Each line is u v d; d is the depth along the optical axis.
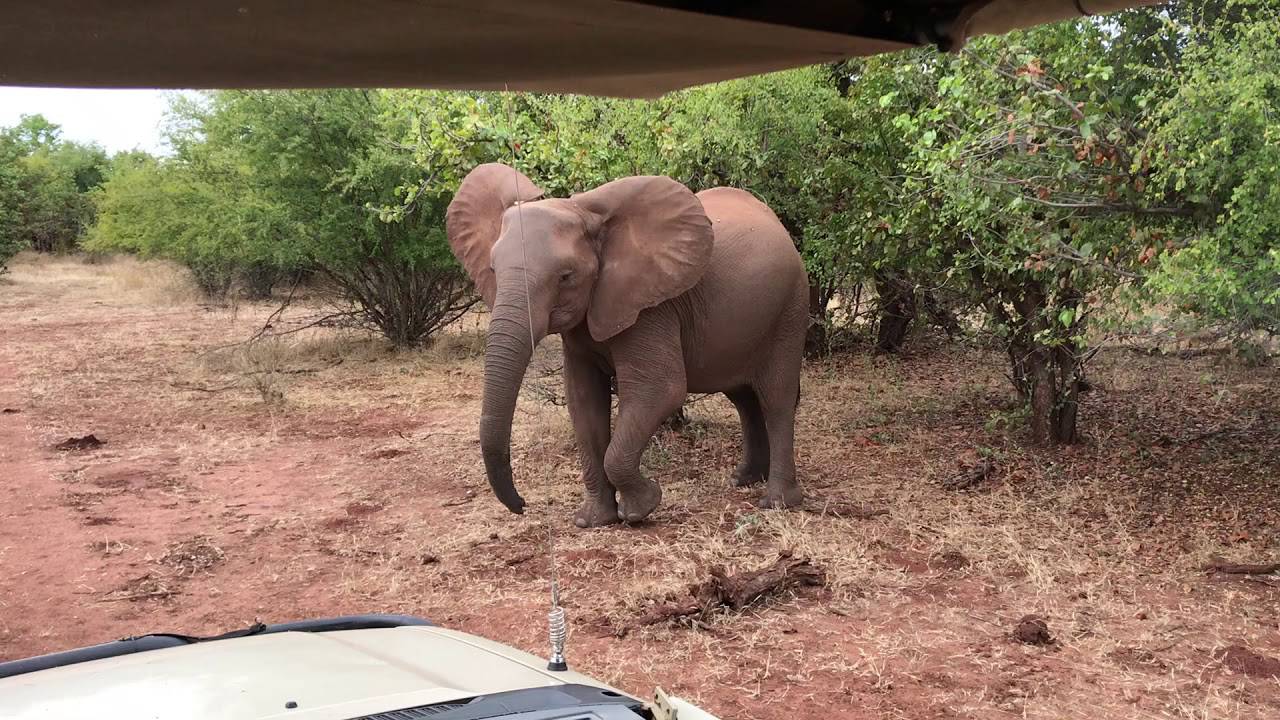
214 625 5.72
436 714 2.11
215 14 1.58
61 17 1.54
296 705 2.18
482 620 5.62
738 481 8.32
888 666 4.90
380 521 7.65
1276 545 6.48
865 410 11.02
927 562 6.38
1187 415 10.07
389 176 14.44
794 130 9.55
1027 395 9.49
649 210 6.84
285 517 7.82
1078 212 6.83
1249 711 4.36
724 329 7.34
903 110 8.69
